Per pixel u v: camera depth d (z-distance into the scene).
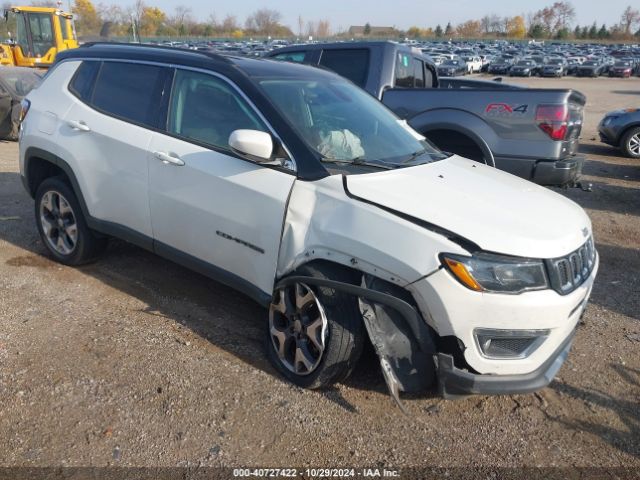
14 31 18.33
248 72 3.62
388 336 2.88
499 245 2.69
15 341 3.54
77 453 2.66
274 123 3.32
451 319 2.70
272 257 3.24
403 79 7.17
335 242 2.94
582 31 119.06
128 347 3.53
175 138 3.72
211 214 3.50
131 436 2.79
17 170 8.23
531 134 5.80
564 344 3.00
